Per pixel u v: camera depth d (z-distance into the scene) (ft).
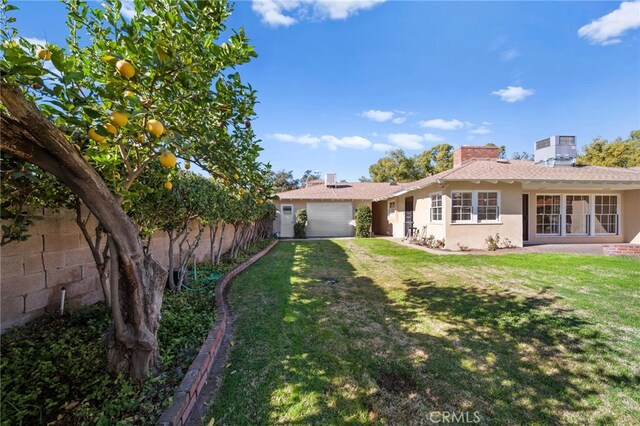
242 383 8.54
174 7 7.04
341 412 7.40
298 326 12.60
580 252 32.32
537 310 14.38
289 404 7.66
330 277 21.91
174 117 8.03
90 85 7.07
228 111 8.87
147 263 8.41
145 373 7.74
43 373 7.57
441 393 8.16
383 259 30.04
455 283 19.80
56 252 11.55
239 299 16.38
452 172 36.99
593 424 7.02
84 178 5.97
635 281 19.52
